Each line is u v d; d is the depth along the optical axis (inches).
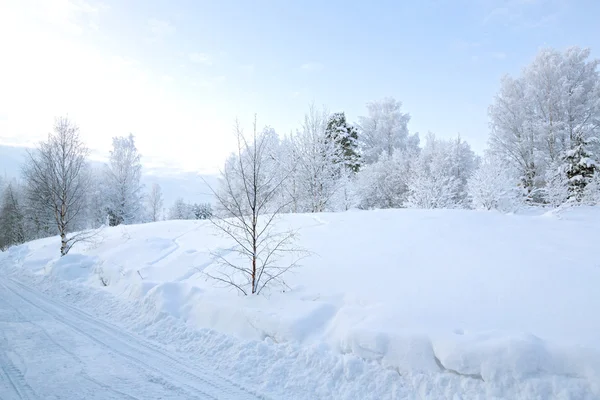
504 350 150.6
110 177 1487.5
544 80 1061.8
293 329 215.0
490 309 195.6
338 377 176.2
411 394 157.8
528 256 268.2
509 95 1110.4
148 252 510.3
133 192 1526.8
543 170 1018.1
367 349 181.8
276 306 249.6
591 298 191.3
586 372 137.5
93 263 521.0
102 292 389.4
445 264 272.4
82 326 279.0
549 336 162.4
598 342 148.2
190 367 200.5
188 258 426.3
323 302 243.4
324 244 377.1
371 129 1759.4
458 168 1179.3
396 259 298.5
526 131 1045.2
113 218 1482.5
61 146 670.5
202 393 168.7
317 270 303.6
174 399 161.3
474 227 374.6
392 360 173.2
